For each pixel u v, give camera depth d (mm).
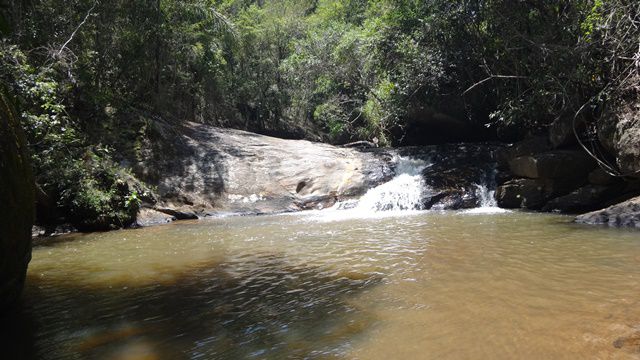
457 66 15367
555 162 10789
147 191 12742
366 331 3674
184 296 4914
